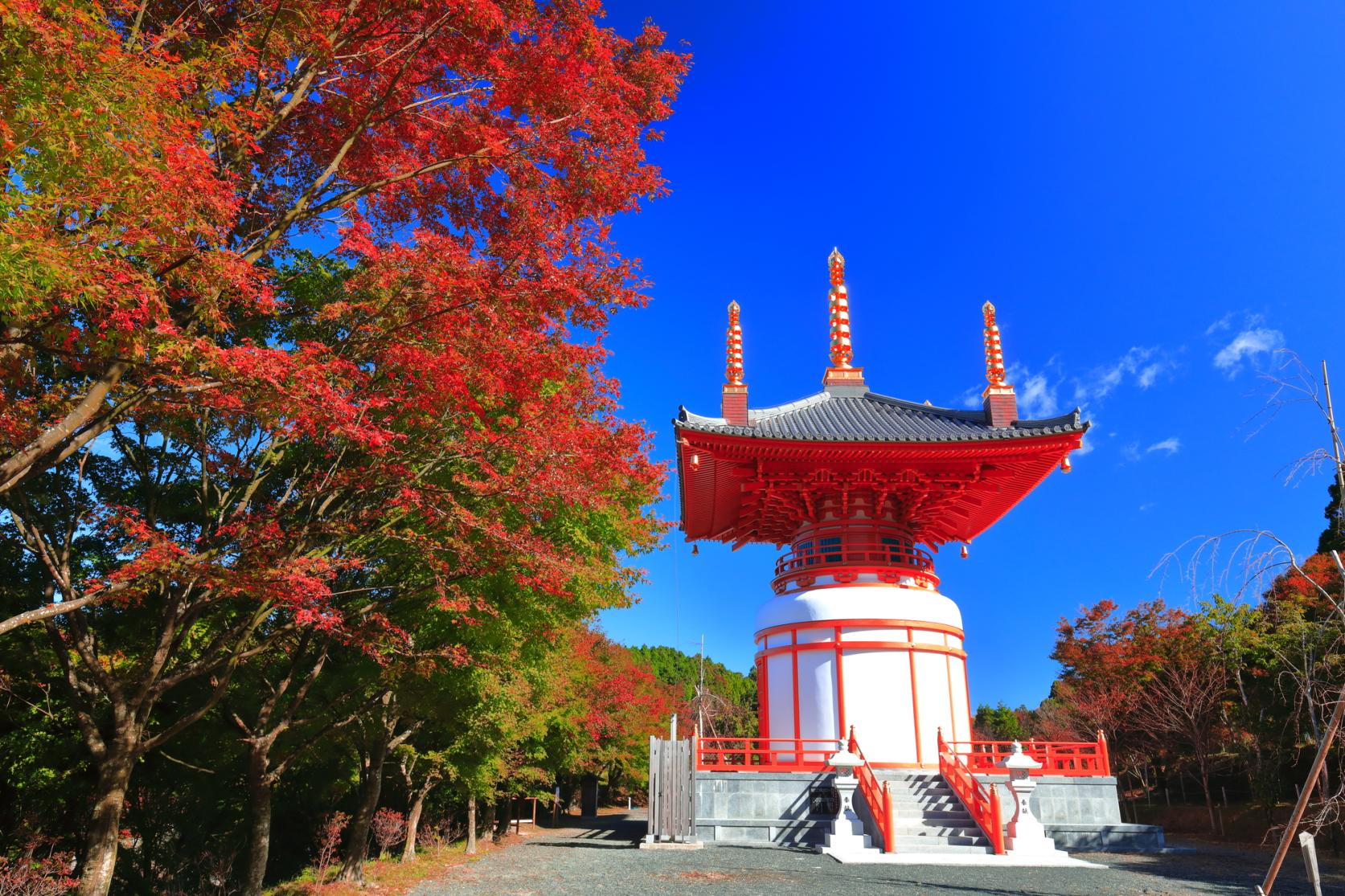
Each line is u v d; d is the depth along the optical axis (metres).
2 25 5.98
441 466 11.88
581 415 12.95
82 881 9.70
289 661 16.50
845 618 26.19
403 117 11.98
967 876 16.19
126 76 6.61
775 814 22.47
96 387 7.92
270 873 22.75
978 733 68.50
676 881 15.86
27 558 13.09
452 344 10.45
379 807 27.48
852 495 28.44
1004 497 30.05
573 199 12.52
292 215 10.72
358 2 10.59
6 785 15.43
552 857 22.55
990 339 27.06
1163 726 31.53
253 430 11.70
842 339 32.38
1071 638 40.97
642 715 48.72
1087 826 22.22
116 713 10.33
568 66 12.04
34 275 6.01
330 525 10.80
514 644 16.08
